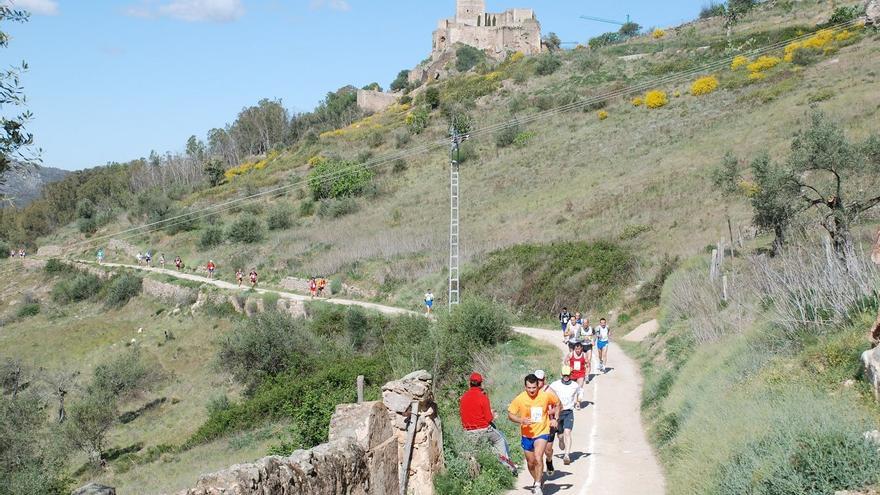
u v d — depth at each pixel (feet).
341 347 123.75
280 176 286.66
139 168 427.74
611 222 139.33
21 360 160.15
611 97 249.75
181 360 150.10
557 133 229.66
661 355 70.59
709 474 31.76
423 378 34.45
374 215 204.74
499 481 37.45
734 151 149.69
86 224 299.79
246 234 216.13
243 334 123.65
